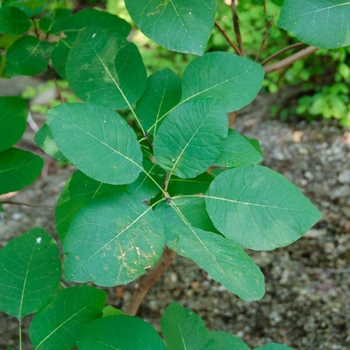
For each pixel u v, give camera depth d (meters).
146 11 0.52
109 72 0.58
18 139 0.66
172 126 0.53
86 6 2.16
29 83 1.99
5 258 0.59
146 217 0.52
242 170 0.53
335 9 0.53
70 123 0.51
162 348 0.56
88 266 0.50
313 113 1.77
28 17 0.71
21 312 0.58
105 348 0.56
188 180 0.56
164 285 1.35
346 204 1.47
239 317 1.28
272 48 1.83
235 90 0.56
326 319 1.25
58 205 0.58
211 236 0.52
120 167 0.52
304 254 1.39
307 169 1.63
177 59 1.92
